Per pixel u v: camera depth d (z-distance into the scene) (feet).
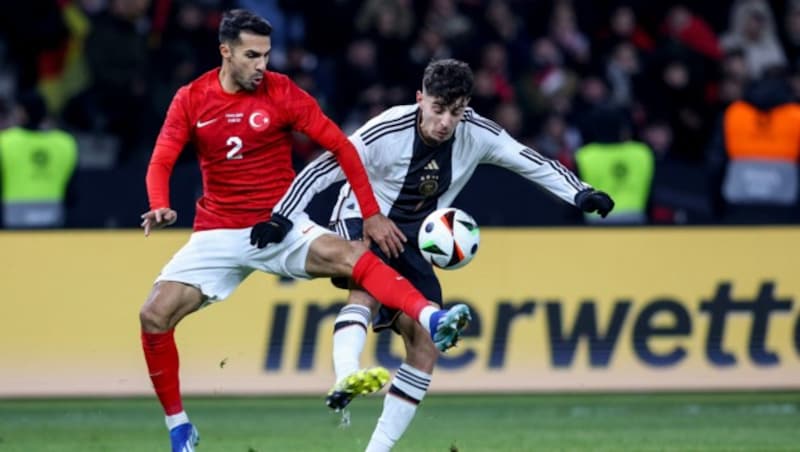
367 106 158.71
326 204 124.36
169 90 159.43
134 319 118.21
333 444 97.19
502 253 119.85
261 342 117.91
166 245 119.34
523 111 166.71
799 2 177.68
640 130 167.02
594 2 176.35
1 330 117.60
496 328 118.83
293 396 117.50
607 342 119.14
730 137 146.30
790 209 128.16
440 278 119.14
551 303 119.34
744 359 119.44
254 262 77.05
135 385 118.11
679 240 120.78
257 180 76.48
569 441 97.76
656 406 115.96
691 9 179.32
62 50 170.71
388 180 77.30
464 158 77.66
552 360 118.52
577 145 164.55
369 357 116.78
